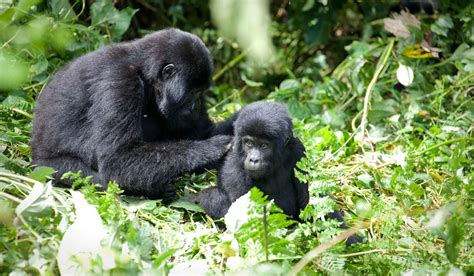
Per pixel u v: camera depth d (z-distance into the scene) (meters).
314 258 8.25
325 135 12.74
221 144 10.86
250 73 17.89
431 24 15.66
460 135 12.90
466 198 10.40
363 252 8.57
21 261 7.48
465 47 14.96
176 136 11.98
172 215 9.87
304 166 9.45
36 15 13.57
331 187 9.38
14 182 9.17
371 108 14.12
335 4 16.77
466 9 15.41
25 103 12.84
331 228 8.75
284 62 18.45
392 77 15.54
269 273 7.45
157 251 8.46
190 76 11.24
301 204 10.43
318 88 15.75
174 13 17.59
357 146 13.03
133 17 17.27
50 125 11.15
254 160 10.04
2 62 9.40
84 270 7.25
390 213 9.45
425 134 13.77
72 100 11.06
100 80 10.93
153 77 11.27
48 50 14.05
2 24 12.81
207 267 8.23
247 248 8.30
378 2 17.23
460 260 8.84
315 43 16.88
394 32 15.12
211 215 10.32
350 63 15.68
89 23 15.82
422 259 8.59
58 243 7.90
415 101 14.29
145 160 10.61
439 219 8.52
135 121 10.82
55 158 11.05
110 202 9.04
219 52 18.34
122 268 7.16
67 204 8.96
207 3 17.88
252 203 8.21
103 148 10.62
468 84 14.28
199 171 11.22
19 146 11.63
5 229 8.23
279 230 8.67
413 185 10.77
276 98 15.40
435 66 15.15
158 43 11.35
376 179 11.34
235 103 15.31
